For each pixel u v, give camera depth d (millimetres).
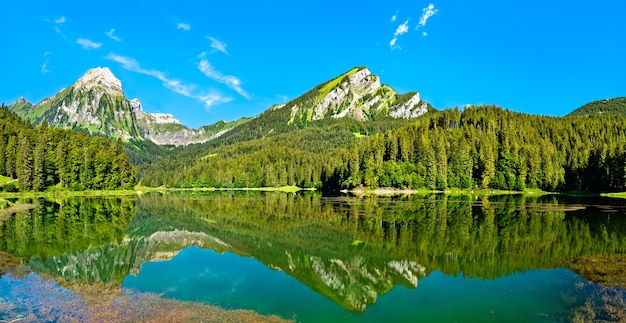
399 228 48375
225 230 48656
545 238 40156
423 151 152875
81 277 25984
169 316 18938
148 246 38250
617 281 24719
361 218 59688
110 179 140625
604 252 33281
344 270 28703
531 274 26766
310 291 23484
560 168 146250
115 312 19344
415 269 28812
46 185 123312
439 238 41125
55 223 53750
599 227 47188
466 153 150875
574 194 130875
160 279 25812
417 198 110875
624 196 111812
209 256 33531
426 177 146375
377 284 25062
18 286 23578
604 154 128875
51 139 139000
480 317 19203
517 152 151125
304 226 51438
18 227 49344
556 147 176125
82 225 52781
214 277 26484
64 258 32156
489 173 146250
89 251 35406
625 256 31703
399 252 34719
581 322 18156
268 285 24703
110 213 69625
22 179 114812
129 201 102125
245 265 30250
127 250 36094
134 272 27719
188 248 37156
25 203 86375
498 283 24797
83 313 19109
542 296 22078
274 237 43094
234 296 22328
